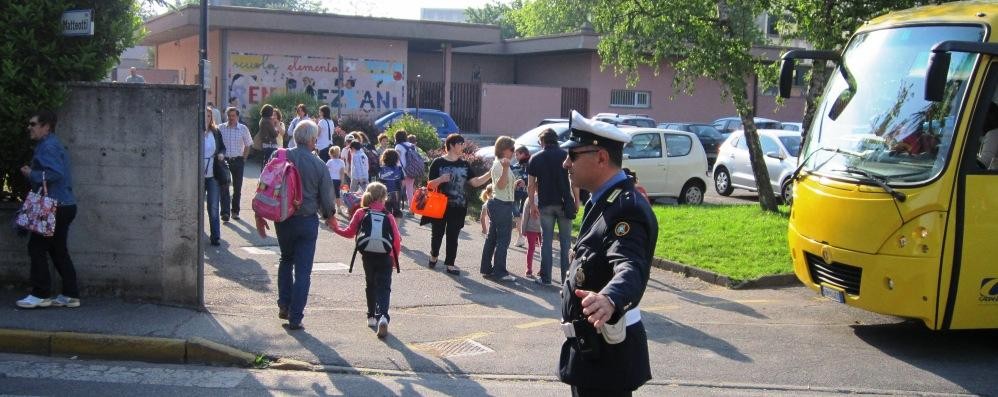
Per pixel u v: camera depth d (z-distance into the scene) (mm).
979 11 7668
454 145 10914
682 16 14984
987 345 8203
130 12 9258
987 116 7367
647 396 6668
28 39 8438
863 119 8203
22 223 7902
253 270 10641
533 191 10727
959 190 7270
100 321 7922
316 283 10164
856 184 7742
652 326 8641
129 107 8469
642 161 17781
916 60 7934
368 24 31531
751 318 9055
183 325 7953
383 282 8062
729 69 14719
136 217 8602
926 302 7320
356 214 8102
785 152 19016
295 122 17641
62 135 8531
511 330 8398
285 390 6645
